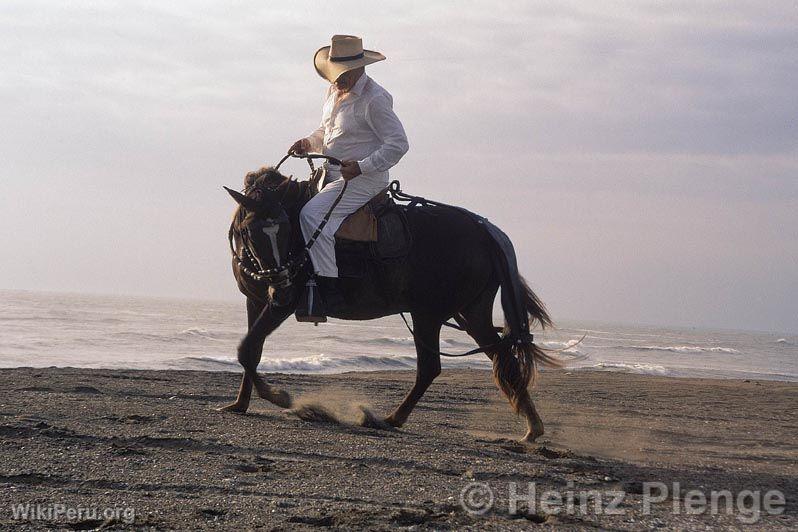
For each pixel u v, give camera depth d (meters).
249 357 7.51
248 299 7.59
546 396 12.47
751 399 13.91
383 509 4.36
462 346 42.03
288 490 4.69
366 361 25.83
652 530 4.23
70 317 54.09
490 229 7.56
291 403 7.81
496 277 7.50
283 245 6.78
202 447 5.86
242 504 4.34
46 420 6.65
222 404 8.50
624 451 7.03
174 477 4.86
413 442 6.61
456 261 7.29
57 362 21.84
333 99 7.51
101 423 6.66
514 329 7.41
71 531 3.79
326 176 7.35
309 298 6.96
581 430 8.43
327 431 6.93
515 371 7.35
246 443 6.07
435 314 7.39
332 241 6.98
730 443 7.96
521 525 4.19
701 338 120.69
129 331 39.00
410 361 26.67
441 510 4.45
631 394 13.81
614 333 115.94
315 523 4.04
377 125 7.28
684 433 8.57
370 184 7.20
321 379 13.81
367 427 7.42
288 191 7.05
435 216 7.43
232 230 7.17
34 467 4.93
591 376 19.23
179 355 26.08
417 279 7.29
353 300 7.18
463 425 8.30
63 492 4.44
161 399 8.70
